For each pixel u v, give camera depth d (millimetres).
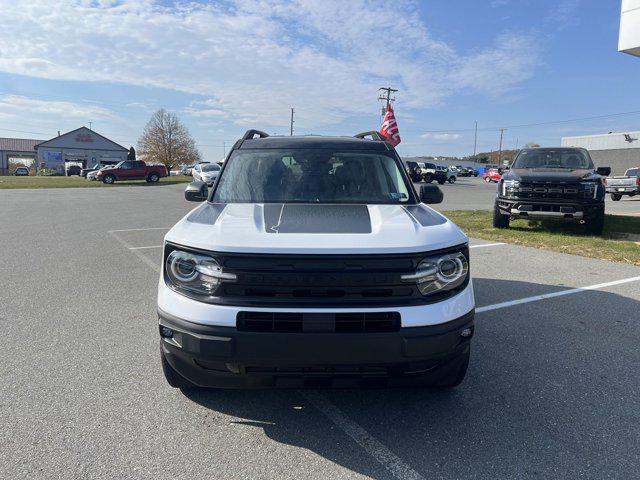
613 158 47969
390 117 16609
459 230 2986
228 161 4070
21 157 95375
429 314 2543
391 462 2506
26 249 8383
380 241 2629
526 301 5305
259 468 2447
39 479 2328
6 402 3072
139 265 7129
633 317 4785
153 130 79688
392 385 2688
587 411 3021
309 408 3061
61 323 4566
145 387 3303
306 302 2482
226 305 2520
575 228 10773
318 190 3713
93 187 31672
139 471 2404
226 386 2689
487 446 2645
